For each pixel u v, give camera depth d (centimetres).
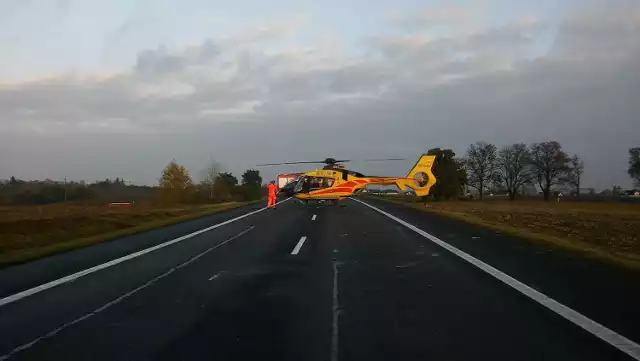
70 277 957
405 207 3872
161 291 830
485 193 9562
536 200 8806
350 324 629
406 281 912
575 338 565
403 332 594
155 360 499
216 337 575
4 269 1050
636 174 7794
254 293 814
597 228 2766
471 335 580
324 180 3919
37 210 4172
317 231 1894
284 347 538
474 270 1027
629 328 602
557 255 1245
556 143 8919
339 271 1023
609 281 897
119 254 1282
